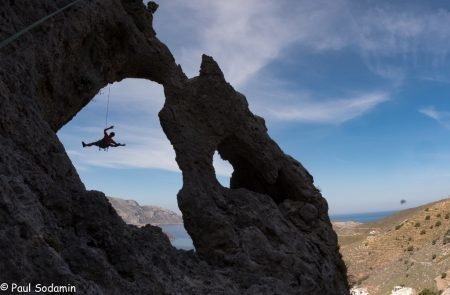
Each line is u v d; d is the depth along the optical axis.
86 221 13.70
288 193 28.95
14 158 13.04
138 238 17.66
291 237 25.58
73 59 22.25
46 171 14.62
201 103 26.27
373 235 172.62
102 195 14.84
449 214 149.00
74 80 23.16
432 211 159.25
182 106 26.05
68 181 15.25
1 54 15.96
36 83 18.02
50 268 9.71
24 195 11.16
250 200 26.02
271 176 27.89
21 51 17.03
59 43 20.00
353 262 148.12
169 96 26.31
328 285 25.73
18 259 9.21
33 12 18.66
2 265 8.88
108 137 24.52
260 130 27.88
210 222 23.08
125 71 27.94
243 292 19.84
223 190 25.73
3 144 13.10
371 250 152.88
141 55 26.42
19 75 16.20
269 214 25.98
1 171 11.45
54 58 19.70
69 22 20.69
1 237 9.16
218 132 26.25
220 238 22.92
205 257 22.75
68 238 12.45
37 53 18.27
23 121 14.70
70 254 11.55
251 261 22.64
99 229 13.66
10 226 9.61
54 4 20.12
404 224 160.38
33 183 13.07
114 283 11.95
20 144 14.12
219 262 22.58
